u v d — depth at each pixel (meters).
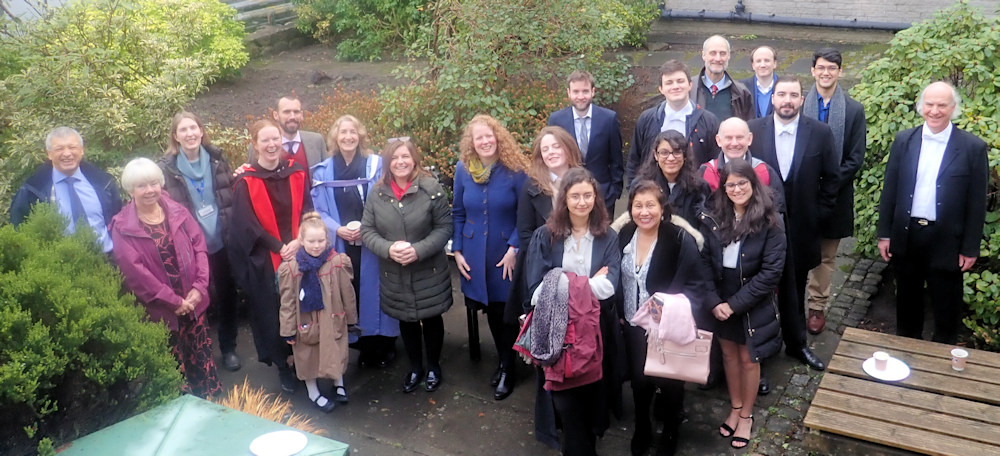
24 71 6.20
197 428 3.08
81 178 4.84
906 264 4.95
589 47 8.69
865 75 6.30
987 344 5.12
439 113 7.57
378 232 4.92
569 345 3.85
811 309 5.52
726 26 12.14
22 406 3.12
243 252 4.98
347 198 5.29
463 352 5.59
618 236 4.20
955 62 5.80
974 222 4.70
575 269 4.14
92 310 3.40
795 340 5.00
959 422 3.74
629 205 4.19
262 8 14.64
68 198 4.78
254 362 5.59
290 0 13.73
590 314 3.87
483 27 7.67
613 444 4.53
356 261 5.31
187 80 6.65
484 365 5.42
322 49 13.76
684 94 5.19
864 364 4.20
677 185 4.56
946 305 4.94
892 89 6.00
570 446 4.11
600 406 4.21
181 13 9.57
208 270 4.81
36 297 3.37
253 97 11.18
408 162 4.79
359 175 5.29
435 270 4.94
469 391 5.12
